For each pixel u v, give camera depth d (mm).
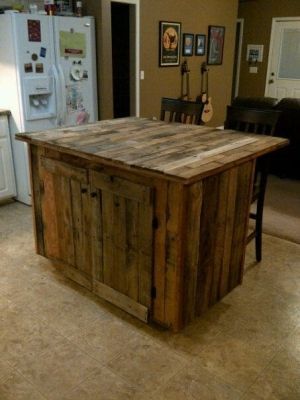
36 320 2174
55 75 3607
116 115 5477
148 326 2143
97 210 2152
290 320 2215
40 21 3391
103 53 4102
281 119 4352
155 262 1984
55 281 2555
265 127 2672
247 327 2150
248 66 8070
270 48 7684
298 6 7156
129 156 1943
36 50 3428
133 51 4957
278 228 3375
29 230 3299
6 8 3574
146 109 5395
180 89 5910
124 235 2062
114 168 1989
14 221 3480
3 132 3631
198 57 6113
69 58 3723
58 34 3557
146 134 2467
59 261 2574
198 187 1830
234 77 8203
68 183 2273
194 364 1878
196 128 2684
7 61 3428
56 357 1906
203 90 6426
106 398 1680
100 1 3947
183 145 2195
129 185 1926
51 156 2348
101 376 1797
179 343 2016
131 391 1718
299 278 2639
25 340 2018
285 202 3992
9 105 3598
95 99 4141
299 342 2041
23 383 1752
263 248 3035
